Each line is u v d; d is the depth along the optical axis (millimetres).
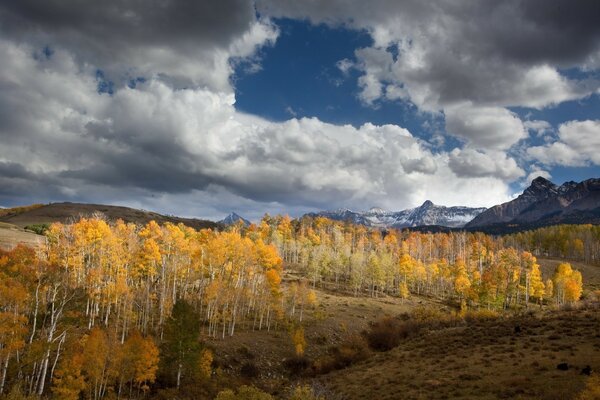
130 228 99188
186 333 54688
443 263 143500
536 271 123188
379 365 51656
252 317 90750
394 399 34344
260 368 64375
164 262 83812
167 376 56156
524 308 116188
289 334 78812
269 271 87562
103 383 48875
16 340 44500
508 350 43906
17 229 155500
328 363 62719
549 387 29359
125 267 81312
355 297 118688
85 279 72875
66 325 52812
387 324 77750
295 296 90625
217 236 109000
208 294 78688
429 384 36531
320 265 133875
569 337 44938
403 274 131625
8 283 51219
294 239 172000
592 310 60094
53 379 45500
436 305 117188
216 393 51844
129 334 66812
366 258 140500
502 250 161375
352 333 82625
